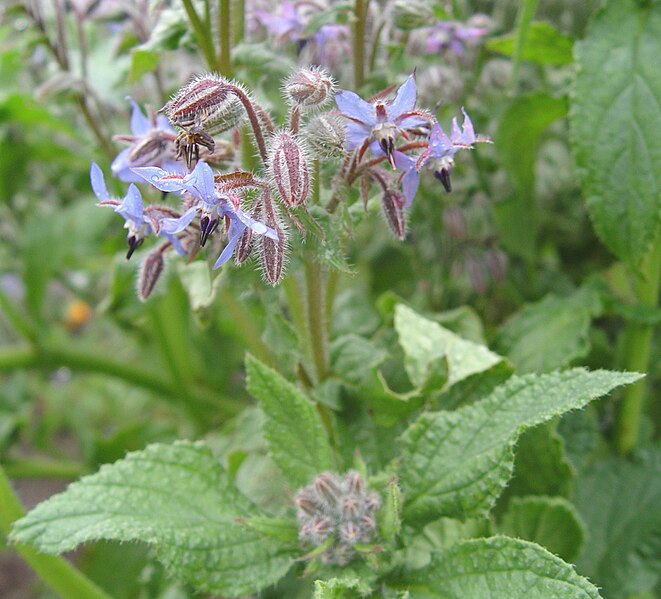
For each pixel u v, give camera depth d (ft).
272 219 0.56
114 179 1.00
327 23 0.78
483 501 0.61
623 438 1.01
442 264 1.10
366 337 0.99
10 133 1.26
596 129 0.80
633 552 0.92
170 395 1.42
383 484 0.65
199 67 1.06
